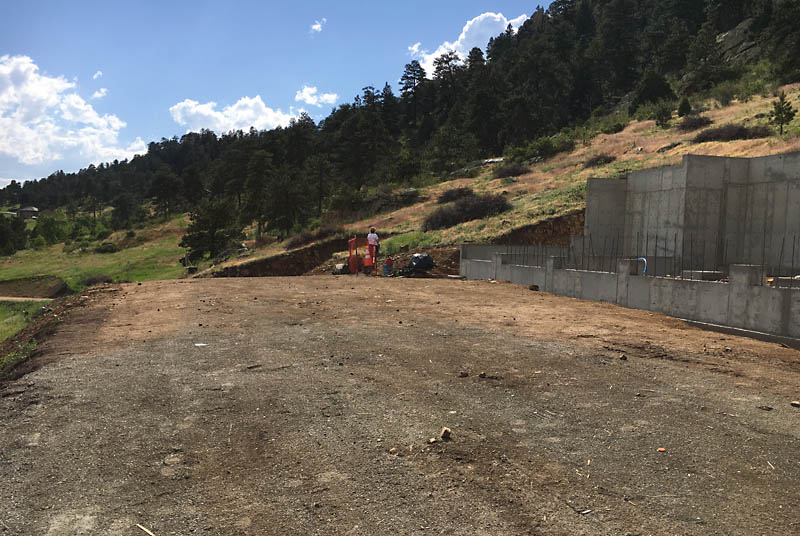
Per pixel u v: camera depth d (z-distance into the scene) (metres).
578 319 10.45
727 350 7.93
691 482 3.77
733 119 43.56
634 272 12.52
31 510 3.43
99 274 63.31
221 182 120.00
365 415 5.07
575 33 127.88
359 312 11.30
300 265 37.62
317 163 73.75
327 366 6.88
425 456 4.17
